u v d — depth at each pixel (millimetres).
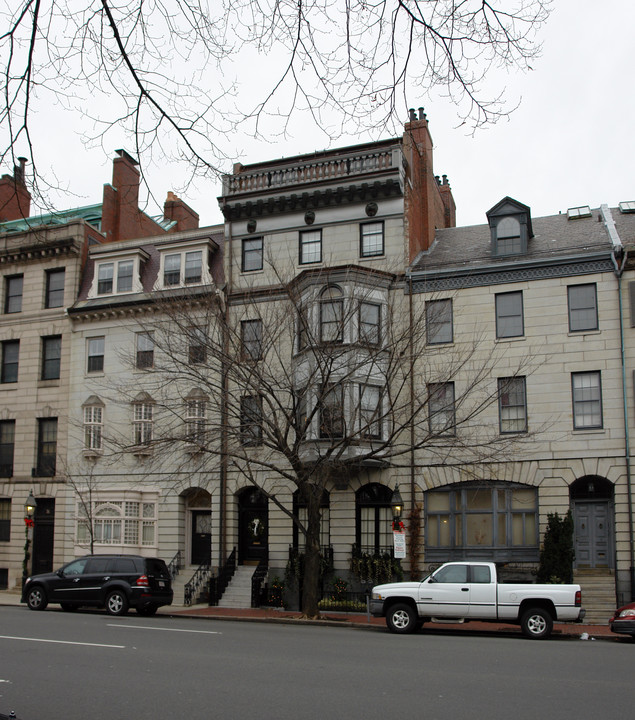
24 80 5766
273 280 30969
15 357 35344
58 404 33688
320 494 24141
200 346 25969
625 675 12602
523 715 9477
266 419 23484
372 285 28562
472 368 27625
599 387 26312
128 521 31188
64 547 32250
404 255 29594
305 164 31688
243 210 32125
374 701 10250
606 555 25984
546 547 24875
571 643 18125
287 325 26125
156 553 30906
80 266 34969
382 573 26969
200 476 30438
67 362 33906
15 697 10430
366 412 27531
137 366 29953
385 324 26188
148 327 32625
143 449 27656
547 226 31250
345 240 30625
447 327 28422
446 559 27047
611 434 25750
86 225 35594
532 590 19375
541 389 26797
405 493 27750
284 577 28609
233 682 11547
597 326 26656
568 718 9336
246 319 30484
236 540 30266
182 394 30766
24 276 35656
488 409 27188
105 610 25266
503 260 28453
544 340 27094
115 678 11812
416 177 32688
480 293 28203
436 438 24391
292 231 31500
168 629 19156
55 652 14500
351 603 26406
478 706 9992
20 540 33312
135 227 39312
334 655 14656
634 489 25234
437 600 19906
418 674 12430
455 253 30828
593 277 26953
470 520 27047
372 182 30094
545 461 26297
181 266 32938
